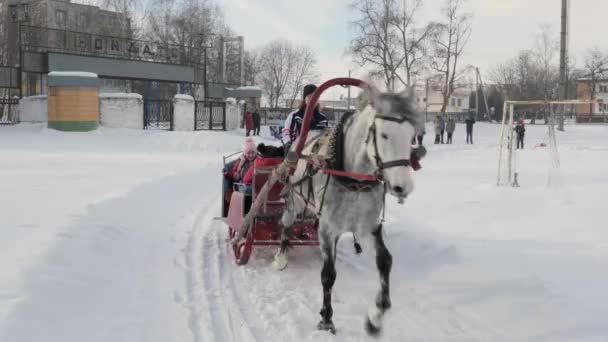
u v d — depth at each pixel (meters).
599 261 6.67
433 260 7.08
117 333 4.86
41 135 27.58
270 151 7.05
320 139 5.64
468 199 11.41
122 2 46.06
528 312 5.29
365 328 5.01
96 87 29.22
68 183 12.84
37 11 42.22
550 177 13.83
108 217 9.12
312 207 5.64
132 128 30.42
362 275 6.82
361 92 4.98
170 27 50.09
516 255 7.04
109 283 6.11
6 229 7.61
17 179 13.38
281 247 6.87
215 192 13.20
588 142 35.78
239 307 5.70
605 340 4.62
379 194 5.06
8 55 41.50
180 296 5.98
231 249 7.87
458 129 54.72
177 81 37.38
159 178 14.26
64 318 4.93
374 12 57.34
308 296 6.07
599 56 74.56
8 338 4.29
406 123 4.40
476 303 5.65
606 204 10.43
